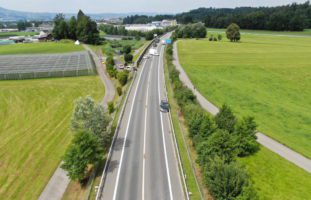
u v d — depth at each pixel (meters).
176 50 121.81
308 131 44.53
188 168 30.08
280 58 103.62
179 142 36.25
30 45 138.12
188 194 25.31
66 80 72.38
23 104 53.56
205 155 28.39
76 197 26.11
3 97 57.78
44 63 85.06
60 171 31.09
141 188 26.94
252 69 88.00
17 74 72.50
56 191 27.91
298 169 32.59
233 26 150.75
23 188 28.36
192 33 178.88
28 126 43.19
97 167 29.91
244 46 133.75
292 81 76.62
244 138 34.41
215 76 79.31
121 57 105.25
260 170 31.81
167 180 28.28
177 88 55.06
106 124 32.94
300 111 53.97
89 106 31.73
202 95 61.03
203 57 105.56
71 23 156.50
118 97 57.88
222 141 28.78
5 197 26.98
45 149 35.97
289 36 178.62
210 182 24.00
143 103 52.72
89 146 26.77
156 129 40.88
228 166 23.91
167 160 32.16
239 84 72.44
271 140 40.34
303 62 96.44
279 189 28.33
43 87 65.62
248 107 55.19
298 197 27.14
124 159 32.22
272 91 68.12
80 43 148.25
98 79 73.38
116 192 26.27
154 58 104.00
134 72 78.75
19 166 32.16
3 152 35.16
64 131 41.16
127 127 41.41
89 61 88.75
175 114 46.66
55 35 160.38
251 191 22.66
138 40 181.25
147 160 32.09
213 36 174.75
